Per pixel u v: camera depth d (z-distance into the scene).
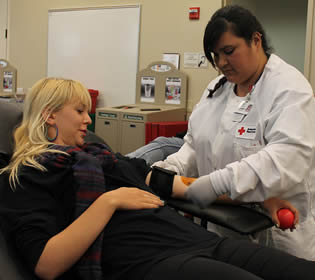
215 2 3.44
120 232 1.16
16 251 1.15
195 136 1.66
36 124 1.29
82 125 1.35
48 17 4.30
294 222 1.24
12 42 4.55
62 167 1.20
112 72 4.02
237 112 1.49
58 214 1.16
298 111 1.30
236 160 1.48
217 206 1.28
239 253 1.13
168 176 1.39
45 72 4.40
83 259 1.10
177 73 3.58
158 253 1.11
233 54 1.34
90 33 4.09
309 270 1.03
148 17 3.77
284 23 4.20
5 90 4.33
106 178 1.33
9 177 1.17
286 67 1.45
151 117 2.99
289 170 1.25
